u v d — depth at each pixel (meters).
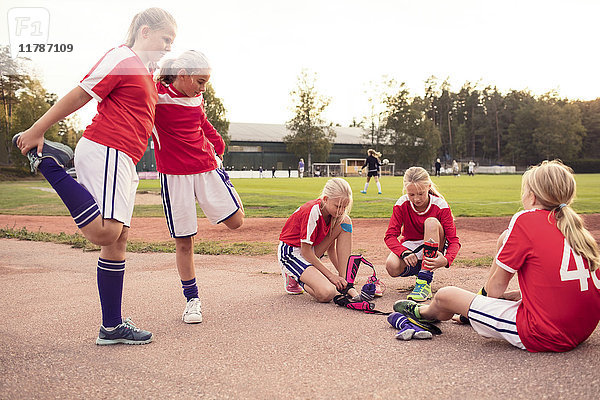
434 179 34.66
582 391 1.84
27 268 5.11
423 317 2.86
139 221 10.00
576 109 62.59
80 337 2.69
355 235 7.64
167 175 3.11
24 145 2.30
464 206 11.88
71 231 8.66
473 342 2.53
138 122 2.51
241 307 3.37
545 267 2.29
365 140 58.81
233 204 3.27
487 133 77.62
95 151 2.40
